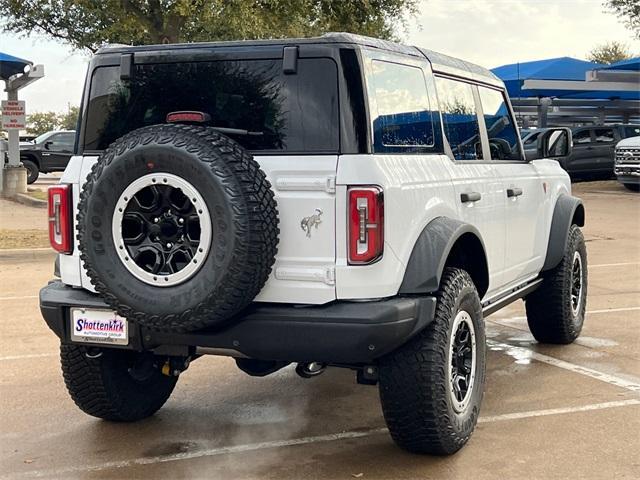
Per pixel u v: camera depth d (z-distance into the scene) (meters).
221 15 12.81
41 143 26.22
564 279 6.63
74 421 5.14
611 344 6.98
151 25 13.15
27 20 14.96
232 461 4.45
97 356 4.54
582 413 5.17
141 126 4.39
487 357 6.59
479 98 5.60
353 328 3.82
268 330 3.92
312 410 5.34
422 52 4.81
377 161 3.94
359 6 15.55
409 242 4.11
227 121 4.15
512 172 5.81
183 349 4.22
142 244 3.89
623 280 10.11
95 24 14.90
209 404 5.49
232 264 3.71
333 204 3.87
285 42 4.06
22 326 7.69
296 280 3.94
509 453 4.49
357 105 3.94
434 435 4.23
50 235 4.52
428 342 4.15
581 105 29.42
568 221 6.57
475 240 4.70
